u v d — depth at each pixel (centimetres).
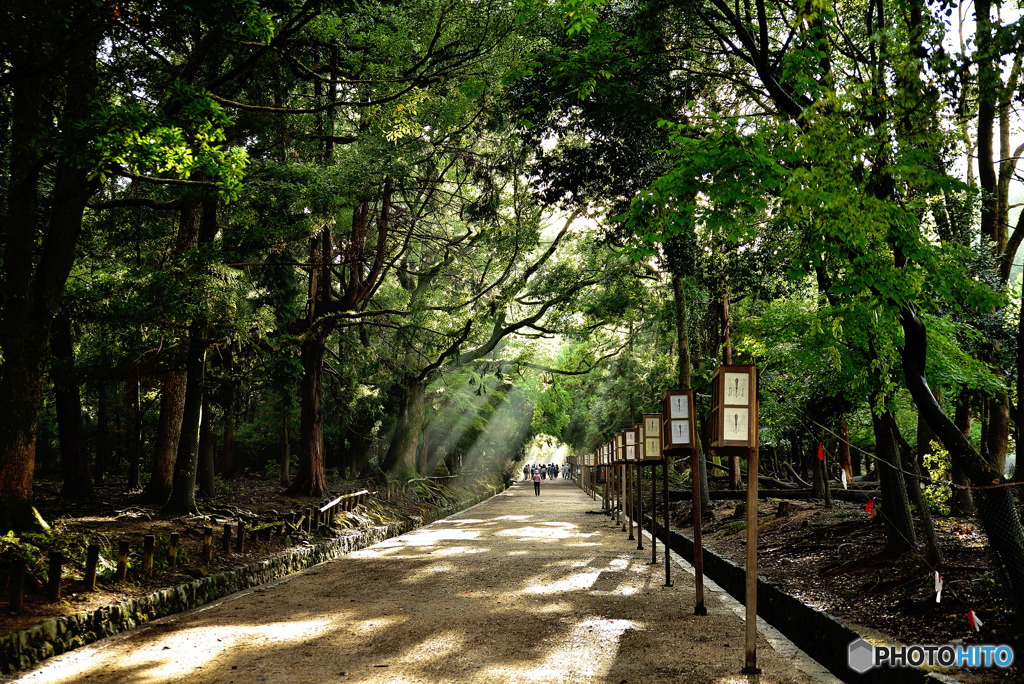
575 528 2216
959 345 1034
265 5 1092
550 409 4644
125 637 817
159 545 1160
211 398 2264
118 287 1477
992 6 777
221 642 791
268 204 1703
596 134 1462
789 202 627
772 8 1026
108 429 3166
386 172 1734
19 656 689
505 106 1592
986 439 1198
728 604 995
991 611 691
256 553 1328
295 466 3431
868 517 1298
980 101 729
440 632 823
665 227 673
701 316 2428
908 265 684
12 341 1059
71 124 809
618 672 658
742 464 2525
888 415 925
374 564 1445
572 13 904
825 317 955
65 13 842
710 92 1483
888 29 675
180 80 870
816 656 748
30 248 1098
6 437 1030
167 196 1841
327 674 661
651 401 3111
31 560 905
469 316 2598
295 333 2217
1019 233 1073
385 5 1423
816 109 612
